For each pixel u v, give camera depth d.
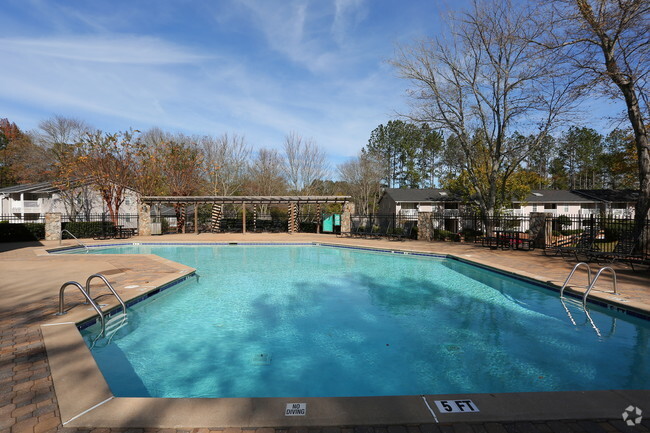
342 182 43.84
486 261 10.50
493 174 19.53
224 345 4.82
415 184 47.97
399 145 47.56
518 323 5.64
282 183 37.75
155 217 24.95
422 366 4.17
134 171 26.70
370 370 4.07
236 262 12.33
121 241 17.78
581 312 6.14
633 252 10.93
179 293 7.69
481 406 2.48
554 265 9.68
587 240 11.39
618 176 44.97
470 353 4.54
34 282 7.35
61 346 3.69
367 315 6.16
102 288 6.79
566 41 12.83
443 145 46.81
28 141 38.81
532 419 2.33
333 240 18.28
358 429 2.23
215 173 32.56
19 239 17.42
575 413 2.40
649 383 3.69
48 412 2.46
